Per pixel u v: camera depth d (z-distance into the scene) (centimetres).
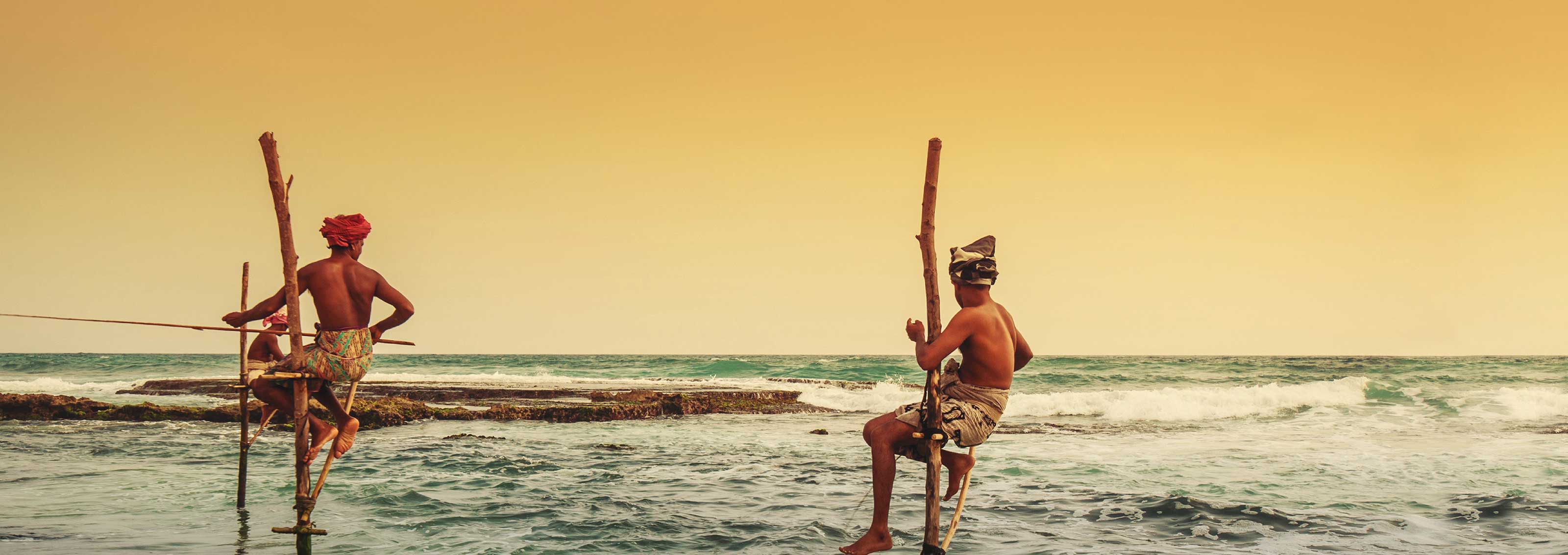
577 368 6162
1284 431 1770
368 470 1198
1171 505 930
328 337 569
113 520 837
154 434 1608
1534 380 3194
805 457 1388
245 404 904
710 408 2359
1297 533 806
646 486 1079
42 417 1831
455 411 2044
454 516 873
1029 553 729
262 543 744
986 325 521
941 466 545
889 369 4950
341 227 581
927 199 539
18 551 704
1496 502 953
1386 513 906
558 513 891
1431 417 2028
